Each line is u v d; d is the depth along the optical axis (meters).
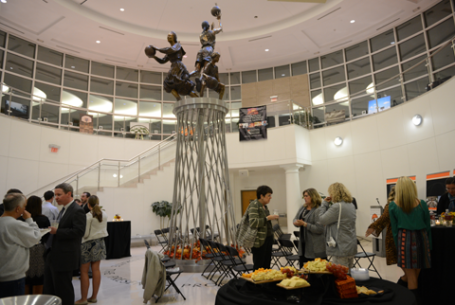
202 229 6.54
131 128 14.91
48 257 3.77
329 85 14.93
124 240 8.58
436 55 8.31
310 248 4.09
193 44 14.10
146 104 16.08
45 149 11.18
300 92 15.51
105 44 13.95
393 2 11.69
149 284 4.38
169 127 16.00
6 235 2.88
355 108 11.31
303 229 4.20
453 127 7.41
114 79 15.61
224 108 6.96
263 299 2.15
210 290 5.02
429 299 3.64
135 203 11.50
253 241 4.01
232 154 12.20
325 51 15.00
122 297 4.75
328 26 13.09
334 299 2.18
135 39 13.58
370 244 9.76
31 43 13.53
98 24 12.48
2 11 11.61
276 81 15.99
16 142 10.17
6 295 2.85
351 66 14.48
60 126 12.54
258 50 14.81
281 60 15.77
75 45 13.94
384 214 4.02
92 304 4.41
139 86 16.11
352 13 12.28
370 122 10.55
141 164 12.04
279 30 13.23
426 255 3.46
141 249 10.06
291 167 11.45
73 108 13.03
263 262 4.13
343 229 3.46
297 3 12.12
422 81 8.88
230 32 13.82
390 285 2.48
